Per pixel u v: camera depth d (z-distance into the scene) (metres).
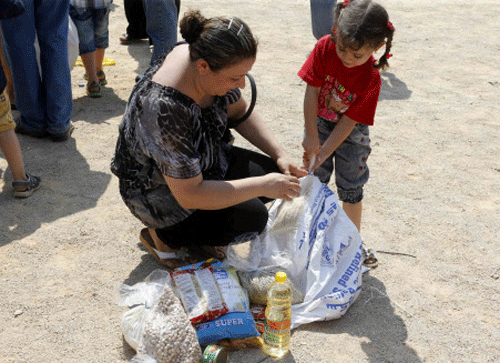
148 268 3.17
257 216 2.92
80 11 5.15
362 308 2.93
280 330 2.53
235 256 2.91
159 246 3.14
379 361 2.57
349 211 3.34
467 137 5.04
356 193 3.25
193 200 2.65
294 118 5.31
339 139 3.00
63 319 2.76
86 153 4.48
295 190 2.76
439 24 9.12
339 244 2.93
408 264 3.30
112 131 4.90
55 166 4.25
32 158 4.34
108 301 2.90
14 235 3.40
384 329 2.78
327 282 2.83
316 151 3.10
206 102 2.74
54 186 3.98
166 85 2.53
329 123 3.22
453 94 6.11
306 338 2.69
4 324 2.71
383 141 4.90
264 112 5.43
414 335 2.75
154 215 2.92
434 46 7.88
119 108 5.41
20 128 4.66
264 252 2.99
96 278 3.07
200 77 2.48
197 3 9.77
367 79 2.92
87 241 3.38
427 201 3.99
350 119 2.98
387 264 3.30
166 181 2.67
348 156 3.17
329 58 2.95
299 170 3.04
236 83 2.47
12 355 2.53
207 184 2.65
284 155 3.09
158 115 2.51
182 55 2.57
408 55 7.43
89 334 2.68
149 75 2.66
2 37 4.30
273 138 3.15
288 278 2.85
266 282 2.80
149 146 2.57
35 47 4.48
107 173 4.20
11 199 3.79
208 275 2.76
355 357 2.59
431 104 5.79
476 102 5.89
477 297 3.05
